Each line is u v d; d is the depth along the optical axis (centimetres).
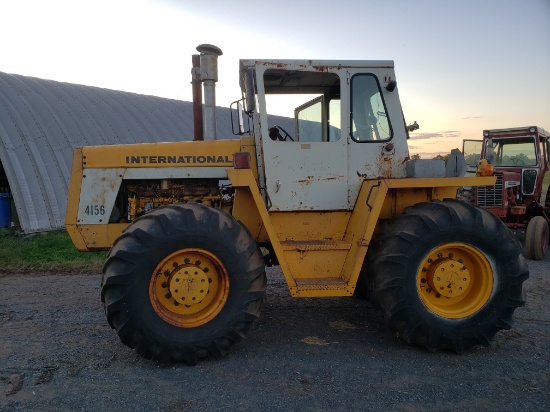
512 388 329
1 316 488
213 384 332
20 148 1030
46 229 973
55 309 514
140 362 370
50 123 1164
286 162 425
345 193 433
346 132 430
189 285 370
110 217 459
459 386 332
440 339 388
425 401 310
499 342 423
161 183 468
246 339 425
